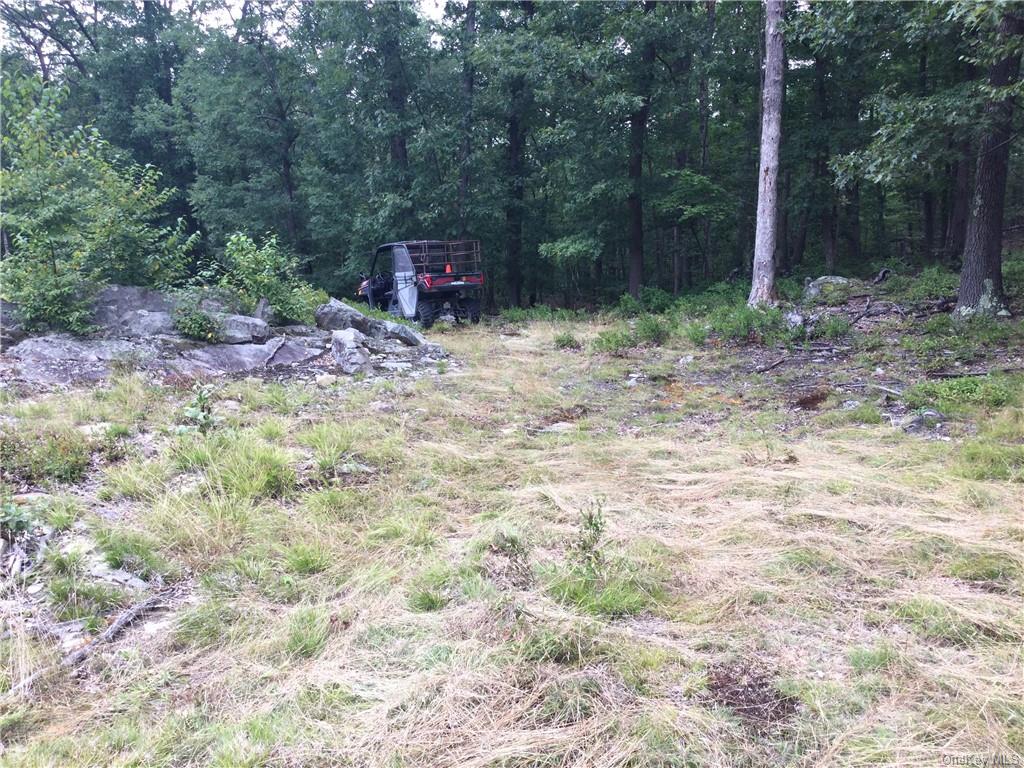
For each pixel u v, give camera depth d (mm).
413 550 3619
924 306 11234
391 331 10672
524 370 9242
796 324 10727
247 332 9016
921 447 5105
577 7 17141
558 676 2494
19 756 2094
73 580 3086
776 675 2531
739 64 18500
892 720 2266
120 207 9023
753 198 20047
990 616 2838
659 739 2174
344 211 20375
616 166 17766
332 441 5238
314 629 2828
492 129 19953
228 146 21125
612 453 5363
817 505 4129
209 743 2188
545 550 3617
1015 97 8711
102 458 4715
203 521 3797
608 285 22406
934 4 7977
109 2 24703
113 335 8273
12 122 8516
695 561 3477
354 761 2104
